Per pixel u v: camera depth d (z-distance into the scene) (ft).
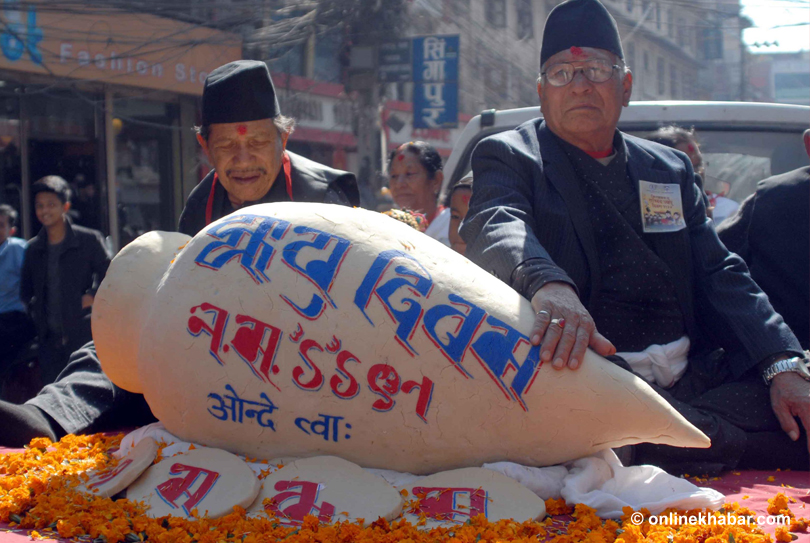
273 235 7.60
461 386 7.05
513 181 9.43
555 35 9.46
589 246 9.35
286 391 7.24
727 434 8.95
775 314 9.46
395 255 7.40
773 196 11.09
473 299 7.30
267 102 10.26
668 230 9.55
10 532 6.66
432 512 6.68
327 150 53.26
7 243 20.42
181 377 7.55
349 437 7.24
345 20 39.17
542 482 7.16
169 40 39.86
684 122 17.44
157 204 42.75
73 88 37.09
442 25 51.44
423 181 18.08
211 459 7.27
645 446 8.80
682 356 9.70
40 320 19.03
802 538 6.35
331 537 6.14
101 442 9.37
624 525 6.47
